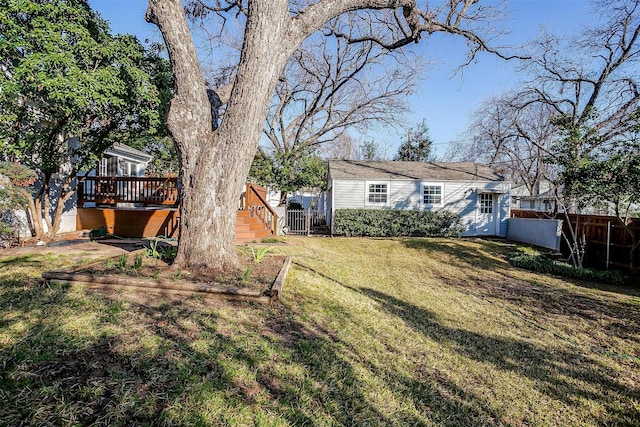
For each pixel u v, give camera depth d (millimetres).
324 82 19234
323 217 18328
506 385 2670
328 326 3369
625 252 7422
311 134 21984
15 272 4363
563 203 8164
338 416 2004
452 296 5312
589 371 2992
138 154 13602
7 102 5762
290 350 2695
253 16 4102
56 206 8523
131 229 9453
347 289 5020
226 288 3562
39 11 5504
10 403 1733
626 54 12359
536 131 17859
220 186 4273
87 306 3074
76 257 5734
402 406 2234
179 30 4117
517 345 3500
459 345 3373
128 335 2572
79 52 5809
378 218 13445
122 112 6973
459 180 14328
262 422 1827
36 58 5152
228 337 2742
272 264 5426
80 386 1912
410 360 2926
